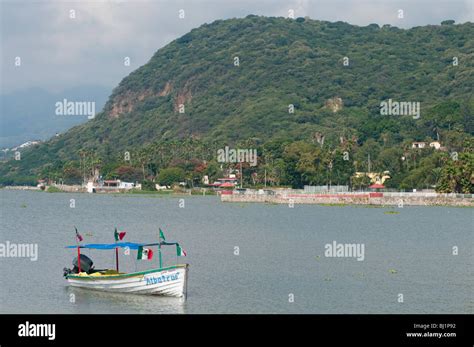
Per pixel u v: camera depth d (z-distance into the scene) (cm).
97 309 7006
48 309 7012
